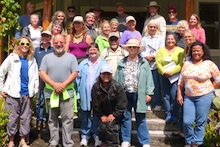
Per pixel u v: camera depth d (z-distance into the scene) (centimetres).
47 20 748
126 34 674
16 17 682
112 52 612
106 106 534
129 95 564
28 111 559
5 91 548
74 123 642
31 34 658
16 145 573
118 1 1002
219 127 573
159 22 705
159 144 602
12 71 545
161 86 632
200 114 529
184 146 574
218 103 579
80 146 574
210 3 962
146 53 653
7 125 551
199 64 534
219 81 530
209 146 572
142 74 558
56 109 548
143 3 1001
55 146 551
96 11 772
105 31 660
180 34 635
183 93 575
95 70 577
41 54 602
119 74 569
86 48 616
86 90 570
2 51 803
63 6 995
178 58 599
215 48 962
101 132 541
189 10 750
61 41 538
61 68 538
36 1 1042
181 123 586
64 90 536
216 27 963
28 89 554
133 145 597
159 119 659
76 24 612
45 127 632
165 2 980
